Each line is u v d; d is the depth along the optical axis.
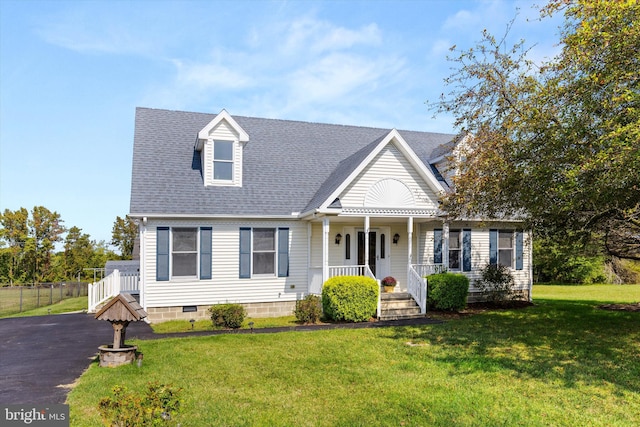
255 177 16.92
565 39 9.23
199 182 15.85
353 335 11.46
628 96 7.66
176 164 16.27
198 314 14.74
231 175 16.28
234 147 16.23
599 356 9.09
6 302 25.42
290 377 7.61
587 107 9.03
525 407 6.19
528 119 9.91
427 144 21.44
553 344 10.27
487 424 5.60
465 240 18.34
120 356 8.27
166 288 14.41
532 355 9.20
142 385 7.00
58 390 6.88
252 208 15.53
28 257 38.06
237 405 6.25
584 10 8.53
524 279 19.11
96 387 6.86
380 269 17.62
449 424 5.60
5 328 13.53
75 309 20.83
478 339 10.88
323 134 20.61
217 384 7.21
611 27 8.16
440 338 11.02
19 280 37.59
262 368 8.16
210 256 14.95
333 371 7.99
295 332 11.95
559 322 13.37
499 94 11.26
